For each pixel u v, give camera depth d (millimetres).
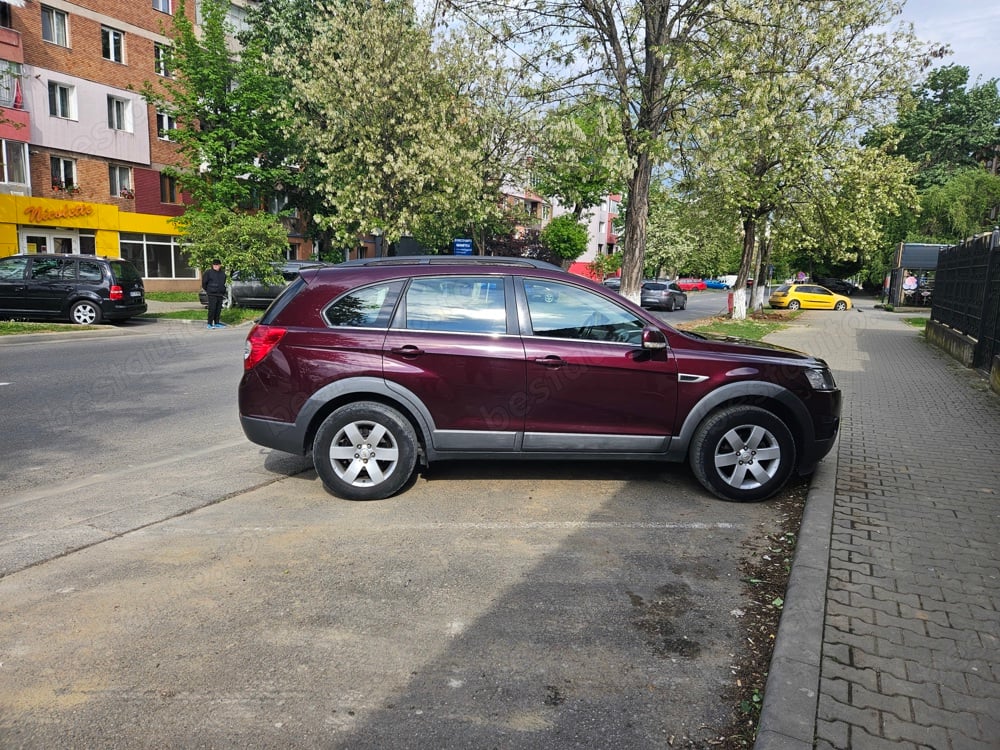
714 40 11836
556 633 3082
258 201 30922
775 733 2330
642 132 11750
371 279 4820
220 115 27172
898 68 18969
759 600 3420
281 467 5590
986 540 4055
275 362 4680
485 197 24688
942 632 3016
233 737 2373
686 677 2770
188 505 4641
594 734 2420
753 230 24562
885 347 15539
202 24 29781
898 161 22344
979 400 8656
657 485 5160
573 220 45625
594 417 4727
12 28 24828
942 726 2404
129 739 2354
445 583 3545
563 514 4547
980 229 42125
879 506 4625
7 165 25000
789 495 4984
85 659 2818
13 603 3271
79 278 15711
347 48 21547
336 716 2494
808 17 14742
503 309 4770
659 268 65188
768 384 4750
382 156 21734
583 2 11914
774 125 13609
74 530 4180
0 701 2549
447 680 2721
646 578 3639
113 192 28984
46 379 9406
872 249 25547
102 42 28016
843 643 2916
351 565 3734
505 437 4727
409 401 4652
